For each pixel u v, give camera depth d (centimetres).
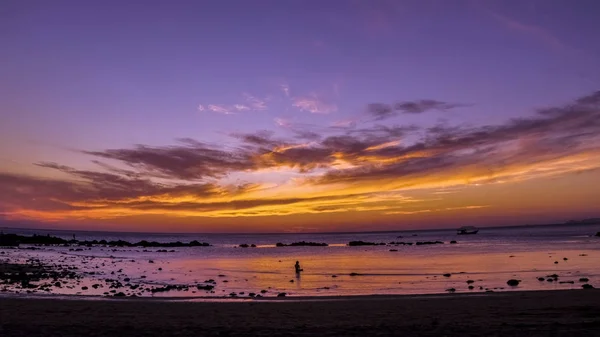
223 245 14462
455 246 10088
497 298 2256
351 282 3516
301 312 1900
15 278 3359
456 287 3030
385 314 1825
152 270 4609
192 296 2628
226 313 1867
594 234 14975
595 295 2266
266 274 4303
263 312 1898
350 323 1602
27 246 10062
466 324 1512
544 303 2027
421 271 4275
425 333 1332
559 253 6266
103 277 3756
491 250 7719
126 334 1345
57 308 1952
